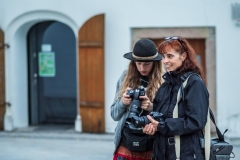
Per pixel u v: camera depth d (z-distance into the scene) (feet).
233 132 45.88
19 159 39.55
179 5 45.75
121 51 47.14
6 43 50.14
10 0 49.60
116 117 21.97
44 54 52.60
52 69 52.80
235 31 45.06
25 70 51.96
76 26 48.32
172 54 18.67
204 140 18.25
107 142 45.60
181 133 17.99
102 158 39.65
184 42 18.84
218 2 45.01
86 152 41.81
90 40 46.98
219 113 45.91
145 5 46.39
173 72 18.84
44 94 53.26
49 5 48.47
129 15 46.75
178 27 46.16
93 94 47.78
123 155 22.17
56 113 53.21
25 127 52.16
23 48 51.44
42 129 51.21
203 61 47.06
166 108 18.72
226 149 18.33
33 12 49.19
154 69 21.66
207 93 18.19
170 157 18.42
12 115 50.78
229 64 45.39
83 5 47.70
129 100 20.79
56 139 47.21
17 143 45.80
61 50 52.26
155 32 46.75
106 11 47.19
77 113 52.54
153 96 21.36
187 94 18.16
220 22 45.16
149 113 20.07
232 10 44.80
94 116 48.01
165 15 46.11
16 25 49.83
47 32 52.31
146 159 21.97
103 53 46.78
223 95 45.75
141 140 21.44
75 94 52.47
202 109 17.85
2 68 50.14
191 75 18.37
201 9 45.37
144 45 21.15
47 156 40.47
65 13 48.08
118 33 47.06
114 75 47.44
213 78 46.24
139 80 22.07
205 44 46.26
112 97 47.73
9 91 50.65
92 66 47.37
